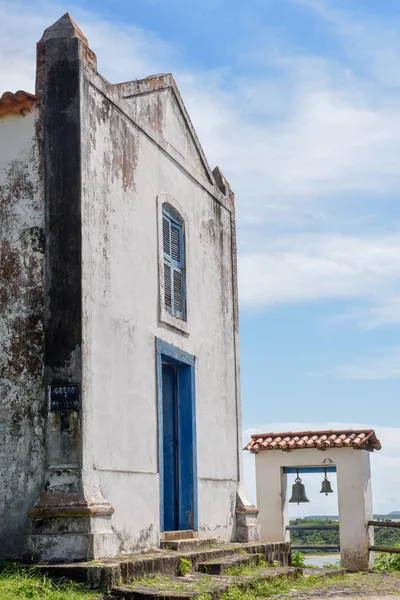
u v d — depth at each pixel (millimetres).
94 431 9375
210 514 12766
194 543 11445
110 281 10148
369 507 15594
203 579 9344
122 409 10133
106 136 10445
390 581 11898
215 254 14211
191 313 12820
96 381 9531
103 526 9031
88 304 9484
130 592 8031
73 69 9844
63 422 9094
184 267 12781
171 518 12289
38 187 9727
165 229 12367
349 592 10172
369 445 15836
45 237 9555
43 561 8719
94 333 9594
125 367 10328
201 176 13914
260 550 12477
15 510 9117
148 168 11680
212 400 13398
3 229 9758
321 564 15516
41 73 9961
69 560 8672
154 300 11414
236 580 9438
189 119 13617
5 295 9625
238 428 14398
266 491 15758
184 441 12469
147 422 10789
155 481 10812
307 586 10719
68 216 9531
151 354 11141
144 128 11672
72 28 9977
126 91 11234
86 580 8195
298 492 15883
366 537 15008
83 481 8922
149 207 11570
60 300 9383
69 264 9430
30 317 9500
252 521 13930
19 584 7801
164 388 12500
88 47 10156
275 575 10586
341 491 15258
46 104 9820
